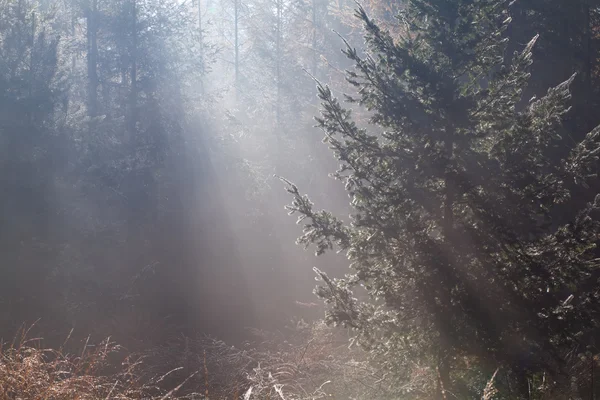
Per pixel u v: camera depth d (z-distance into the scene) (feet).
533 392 24.68
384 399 27.53
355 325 27.37
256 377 22.34
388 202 27.09
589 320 24.23
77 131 62.44
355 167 27.76
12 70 56.34
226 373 29.91
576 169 25.88
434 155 26.22
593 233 25.05
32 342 46.37
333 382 28.81
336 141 28.12
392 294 26.78
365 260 27.43
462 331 25.63
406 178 27.17
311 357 34.04
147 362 35.60
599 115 49.88
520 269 24.98
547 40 50.80
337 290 28.17
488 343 25.13
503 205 25.63
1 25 57.57
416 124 26.86
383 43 28.17
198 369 31.58
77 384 19.81
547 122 26.18
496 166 26.07
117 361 44.70
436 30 27.96
